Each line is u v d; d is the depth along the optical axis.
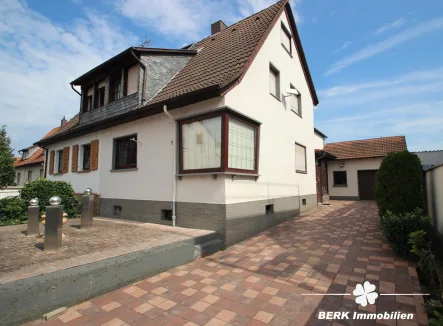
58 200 4.23
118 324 2.77
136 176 7.70
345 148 18.28
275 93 8.91
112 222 7.18
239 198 6.16
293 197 9.59
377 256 4.81
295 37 10.87
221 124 5.75
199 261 4.84
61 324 2.74
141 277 3.94
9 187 16.33
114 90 9.30
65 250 4.09
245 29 8.93
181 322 2.82
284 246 5.69
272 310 3.05
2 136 19.00
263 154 7.44
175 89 7.26
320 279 3.89
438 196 5.38
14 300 2.66
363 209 11.46
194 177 6.21
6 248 4.20
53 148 12.34
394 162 5.93
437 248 5.17
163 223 6.80
